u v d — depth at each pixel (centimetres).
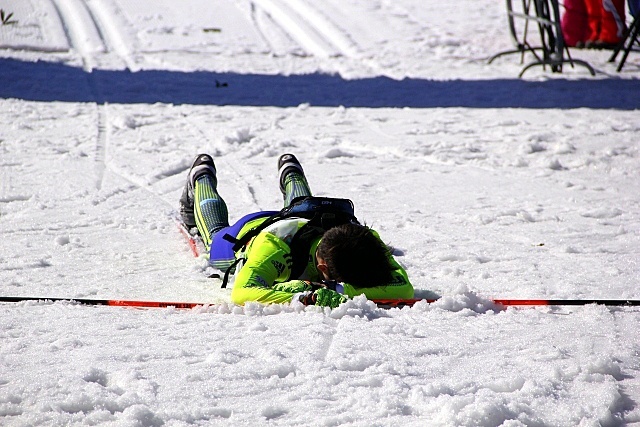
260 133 2267
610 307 973
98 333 845
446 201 1617
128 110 2538
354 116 2545
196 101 2730
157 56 3525
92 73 3130
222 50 3725
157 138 2175
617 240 1348
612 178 1823
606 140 2192
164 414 648
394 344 821
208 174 1278
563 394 704
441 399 674
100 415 638
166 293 1047
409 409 672
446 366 766
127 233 1364
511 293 1059
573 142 2167
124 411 645
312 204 1049
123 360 763
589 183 1778
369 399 684
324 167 1903
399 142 2167
